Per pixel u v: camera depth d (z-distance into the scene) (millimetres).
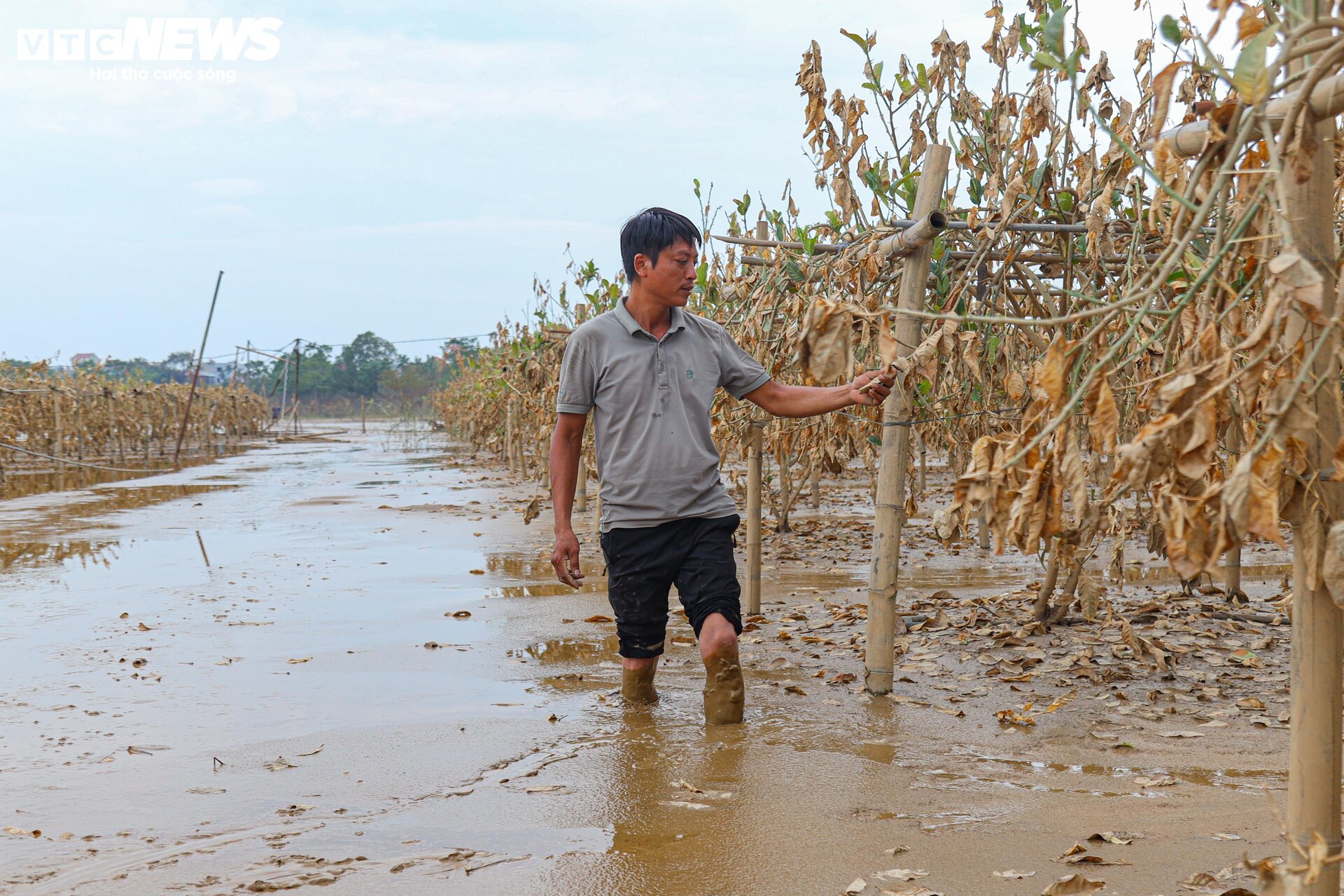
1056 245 4449
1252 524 1257
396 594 6273
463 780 3002
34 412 22047
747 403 5434
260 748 3348
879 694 3854
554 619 5434
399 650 4770
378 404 72188
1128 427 3834
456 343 42062
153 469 20141
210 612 5727
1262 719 3430
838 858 2361
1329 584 1378
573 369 3623
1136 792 2773
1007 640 4594
